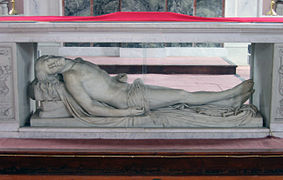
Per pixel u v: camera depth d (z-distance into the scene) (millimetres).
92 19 3076
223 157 2797
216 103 3371
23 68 3287
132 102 3236
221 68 6613
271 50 3145
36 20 3100
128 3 8680
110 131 3172
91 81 3188
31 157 2787
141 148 2930
